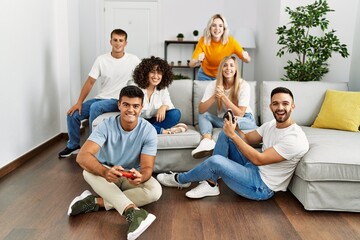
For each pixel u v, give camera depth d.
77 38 4.55
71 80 4.32
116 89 3.54
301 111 3.26
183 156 2.95
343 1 3.94
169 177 2.64
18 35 3.12
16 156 3.13
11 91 3.01
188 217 2.14
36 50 3.54
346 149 2.26
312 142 2.48
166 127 2.97
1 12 2.80
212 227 2.02
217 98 2.98
